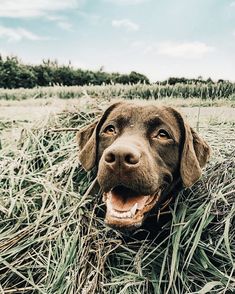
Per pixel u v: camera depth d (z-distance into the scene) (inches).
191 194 14.7
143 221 12.9
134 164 11.5
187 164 13.8
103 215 14.9
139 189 11.9
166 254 12.9
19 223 14.5
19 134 19.4
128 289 12.4
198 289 12.4
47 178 15.5
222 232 13.4
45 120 18.6
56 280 12.4
